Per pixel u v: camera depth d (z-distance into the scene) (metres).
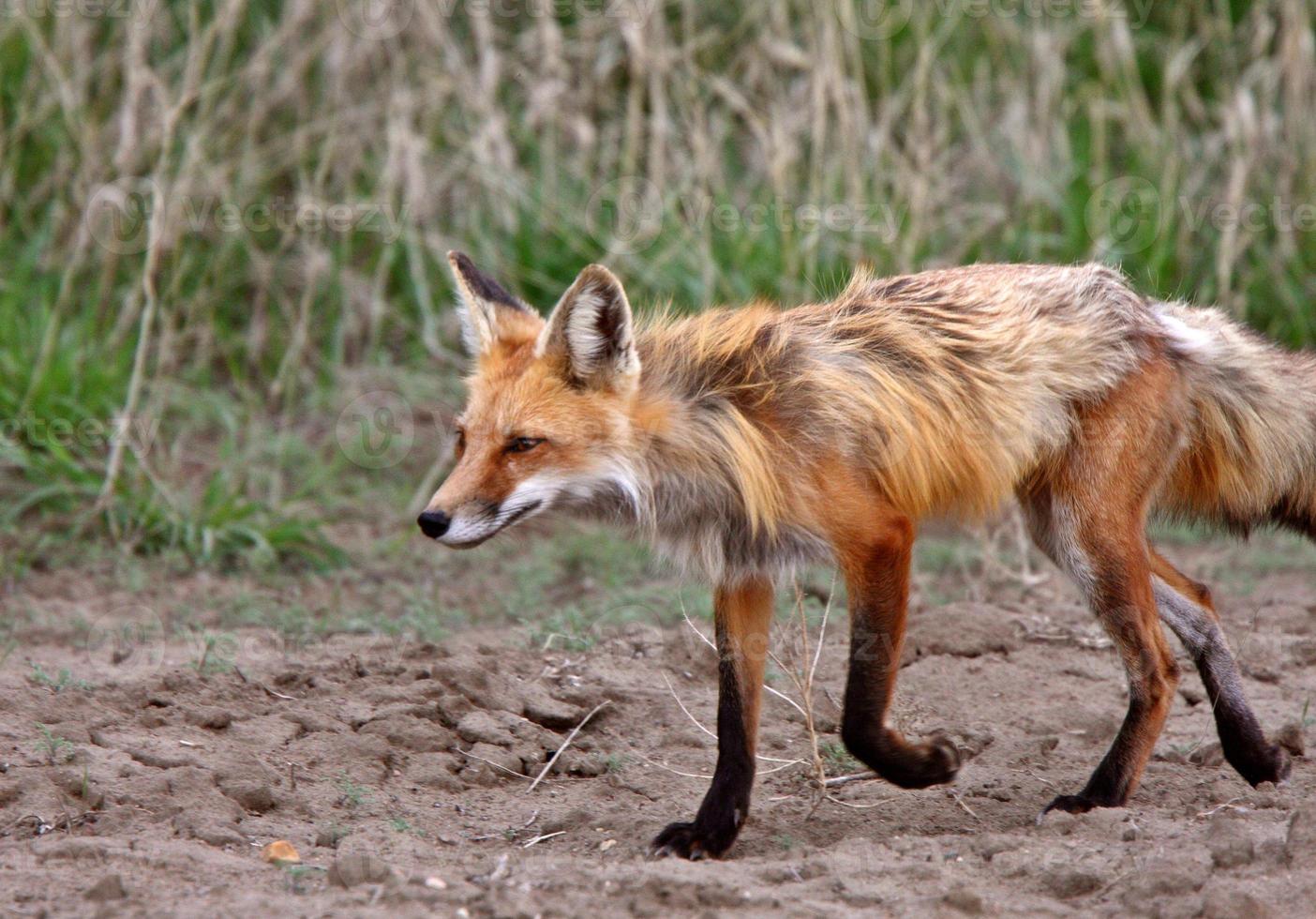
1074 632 12.30
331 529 15.86
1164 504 10.02
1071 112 20.06
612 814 8.66
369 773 9.26
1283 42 19.66
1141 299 9.66
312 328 18.73
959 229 18.92
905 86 19.67
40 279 18.33
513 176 18.84
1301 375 9.86
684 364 8.75
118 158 17.78
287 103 19.55
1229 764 9.65
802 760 9.55
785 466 8.40
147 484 15.38
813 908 6.84
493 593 14.12
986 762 9.76
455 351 18.80
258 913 6.68
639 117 19.39
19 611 12.88
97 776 8.50
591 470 8.42
